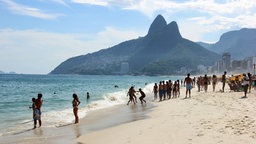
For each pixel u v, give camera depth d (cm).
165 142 1107
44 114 2209
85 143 1245
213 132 1176
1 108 2838
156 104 2783
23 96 4647
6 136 1414
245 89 2525
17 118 2095
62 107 2891
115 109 2556
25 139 1339
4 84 9269
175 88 3347
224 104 2108
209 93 3259
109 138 1306
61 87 7556
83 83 10681
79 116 2117
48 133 1487
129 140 1210
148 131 1347
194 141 1073
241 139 1043
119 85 8938
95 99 3778
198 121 1461
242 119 1402
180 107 2234
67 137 1379
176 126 1384
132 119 1900
